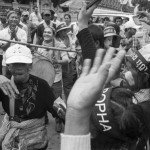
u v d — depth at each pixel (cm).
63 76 616
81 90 135
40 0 1525
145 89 207
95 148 184
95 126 182
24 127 294
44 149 306
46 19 816
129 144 180
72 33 904
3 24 1083
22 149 292
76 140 136
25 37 705
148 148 191
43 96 295
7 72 595
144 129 182
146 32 764
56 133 594
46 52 572
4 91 281
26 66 288
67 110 137
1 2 2719
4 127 300
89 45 241
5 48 664
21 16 1329
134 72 209
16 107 293
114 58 152
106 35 463
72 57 603
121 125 172
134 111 176
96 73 137
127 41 689
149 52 205
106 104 176
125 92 181
